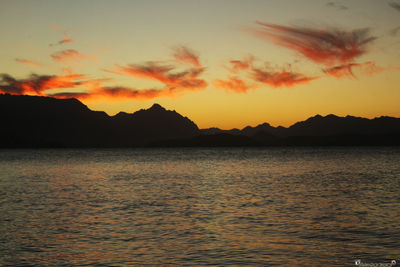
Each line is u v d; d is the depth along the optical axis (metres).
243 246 19.08
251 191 43.31
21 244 19.72
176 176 68.00
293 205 32.41
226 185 50.81
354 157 165.88
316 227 23.25
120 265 16.34
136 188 47.56
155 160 149.75
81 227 23.84
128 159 162.88
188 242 19.97
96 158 177.62
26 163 127.56
